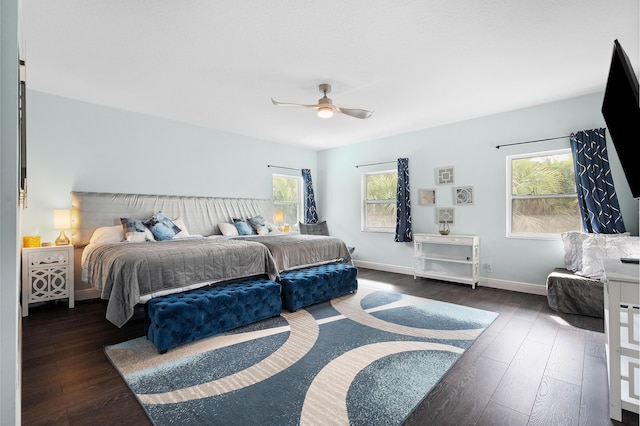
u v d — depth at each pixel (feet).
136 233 12.14
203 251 9.71
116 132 13.48
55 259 10.91
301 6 6.79
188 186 15.80
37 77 10.40
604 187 11.45
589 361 7.27
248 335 8.77
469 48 8.54
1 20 2.09
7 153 2.11
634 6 6.77
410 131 17.28
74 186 12.42
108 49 8.58
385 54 8.85
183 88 11.27
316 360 7.30
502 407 5.58
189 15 7.11
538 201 13.64
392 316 10.40
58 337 8.63
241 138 18.12
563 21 7.33
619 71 5.14
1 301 2.15
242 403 5.66
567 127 12.47
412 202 17.33
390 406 5.58
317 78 10.41
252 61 9.26
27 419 5.19
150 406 5.57
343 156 20.85
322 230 19.86
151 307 8.00
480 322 9.82
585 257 10.85
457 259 15.14
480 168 14.80
